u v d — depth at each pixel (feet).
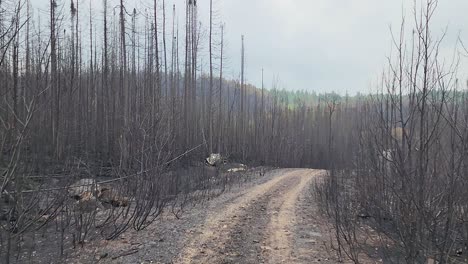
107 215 30.83
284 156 135.74
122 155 35.12
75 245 23.09
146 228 28.99
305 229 30.48
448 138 13.23
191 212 36.55
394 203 15.87
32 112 15.53
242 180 70.13
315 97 383.65
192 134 87.25
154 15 75.61
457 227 13.33
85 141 66.64
